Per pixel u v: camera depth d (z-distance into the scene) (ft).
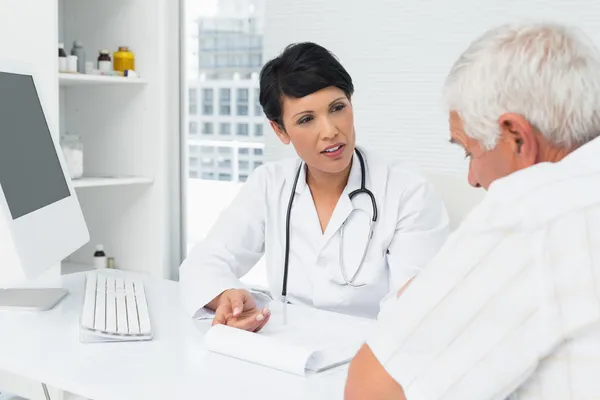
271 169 5.77
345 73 5.02
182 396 3.40
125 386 3.52
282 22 9.33
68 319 4.74
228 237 5.53
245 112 11.38
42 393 7.26
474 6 8.19
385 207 5.41
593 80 2.57
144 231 9.04
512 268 2.44
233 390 3.50
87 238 5.90
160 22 8.63
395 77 8.70
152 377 3.66
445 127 8.46
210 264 5.24
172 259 9.41
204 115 11.57
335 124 4.96
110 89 9.08
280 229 5.61
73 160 8.20
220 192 12.05
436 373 2.53
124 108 9.01
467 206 7.05
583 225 2.39
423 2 8.45
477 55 2.71
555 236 2.40
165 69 8.77
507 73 2.61
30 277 4.65
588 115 2.58
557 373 2.43
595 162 2.49
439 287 2.56
